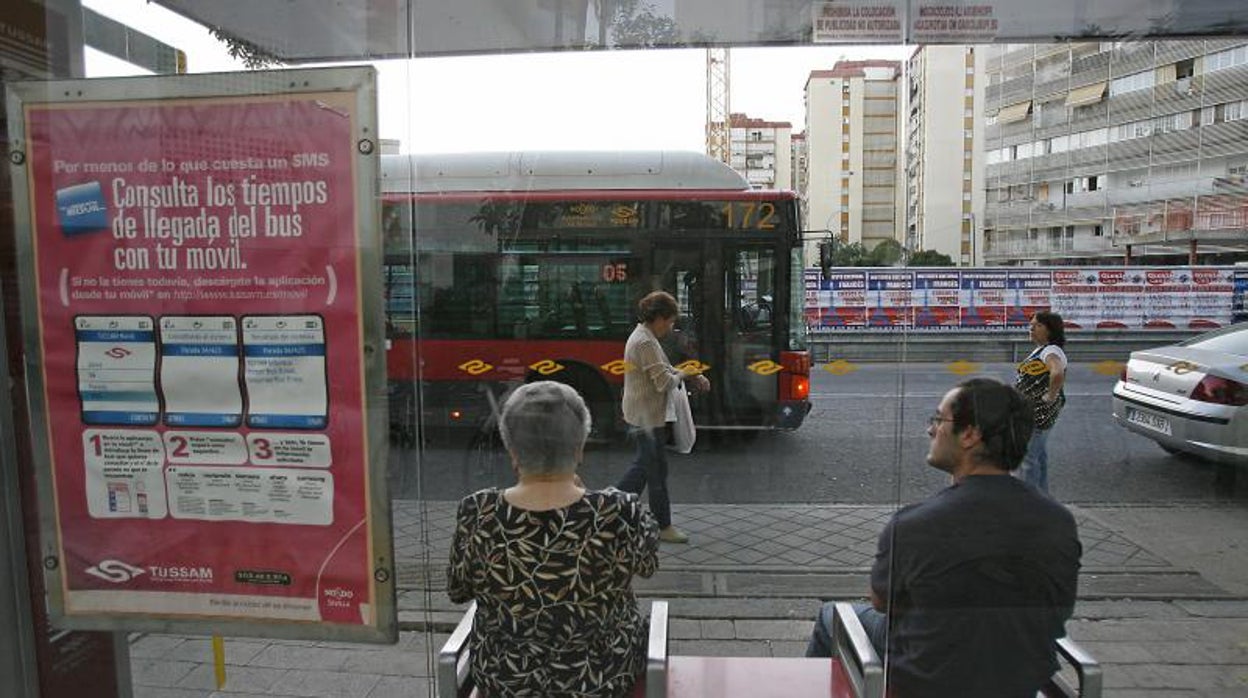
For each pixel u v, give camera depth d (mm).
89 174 1825
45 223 1844
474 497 1964
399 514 4891
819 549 4859
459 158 6945
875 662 2070
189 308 1839
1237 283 7254
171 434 1873
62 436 1887
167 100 1797
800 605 4051
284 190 1798
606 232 7016
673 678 2330
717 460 6770
